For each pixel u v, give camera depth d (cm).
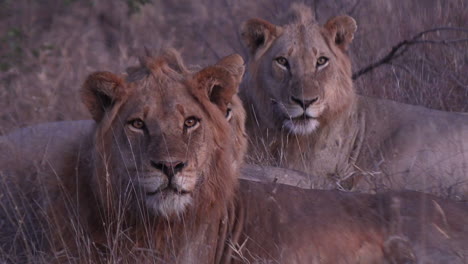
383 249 793
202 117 755
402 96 1459
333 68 1255
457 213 830
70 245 771
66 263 764
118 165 744
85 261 753
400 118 1324
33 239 854
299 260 784
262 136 1248
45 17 1944
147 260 750
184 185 729
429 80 1501
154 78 760
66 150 812
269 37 1277
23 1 1895
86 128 1022
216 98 788
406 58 1552
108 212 746
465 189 1220
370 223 809
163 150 719
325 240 792
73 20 1958
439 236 793
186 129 743
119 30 1972
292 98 1216
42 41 1817
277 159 1263
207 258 763
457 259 782
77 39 1856
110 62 1750
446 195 1120
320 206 824
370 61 1574
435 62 1527
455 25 1634
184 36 1961
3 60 1580
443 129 1305
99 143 749
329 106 1248
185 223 755
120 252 750
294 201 827
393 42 1623
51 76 1602
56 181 800
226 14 2039
